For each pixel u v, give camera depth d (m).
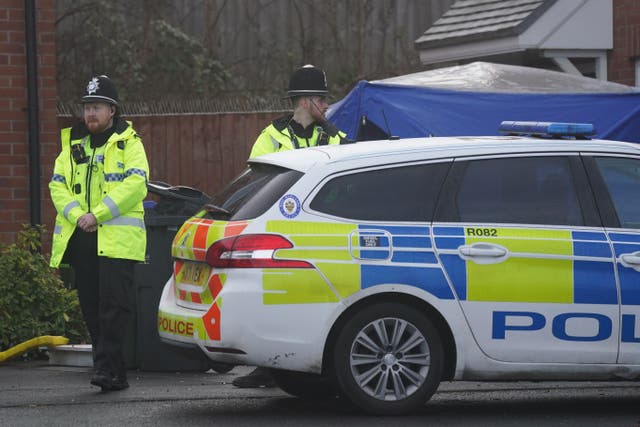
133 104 26.89
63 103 27.42
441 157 14.22
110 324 15.63
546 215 14.23
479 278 13.87
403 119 20.36
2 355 18.22
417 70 31.56
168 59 30.45
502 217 14.12
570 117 21.22
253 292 13.48
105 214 15.40
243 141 26.17
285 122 16.45
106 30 30.16
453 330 13.80
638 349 14.18
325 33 31.73
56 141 22.78
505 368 13.93
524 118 21.00
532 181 14.34
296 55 31.56
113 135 15.75
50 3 22.66
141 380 16.91
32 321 19.03
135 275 17.56
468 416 14.14
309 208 13.80
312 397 15.40
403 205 14.00
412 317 13.81
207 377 17.30
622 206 14.47
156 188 17.72
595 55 26.34
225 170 26.14
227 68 31.27
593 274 14.10
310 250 13.62
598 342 14.09
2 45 22.36
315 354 13.56
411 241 13.81
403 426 13.45
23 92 22.50
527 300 13.93
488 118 20.73
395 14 32.00
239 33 31.48
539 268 13.99
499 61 27.84
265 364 13.52
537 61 27.84
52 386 16.30
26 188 22.56
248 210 13.88
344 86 31.42
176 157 25.98
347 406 14.75
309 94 16.36
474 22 27.31
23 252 19.31
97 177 15.71
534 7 25.95
